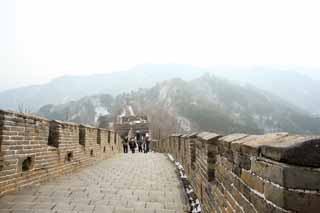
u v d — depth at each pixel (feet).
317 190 4.81
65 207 14.42
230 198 8.98
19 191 16.75
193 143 20.59
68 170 25.86
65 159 25.17
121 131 130.52
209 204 12.63
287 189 4.99
